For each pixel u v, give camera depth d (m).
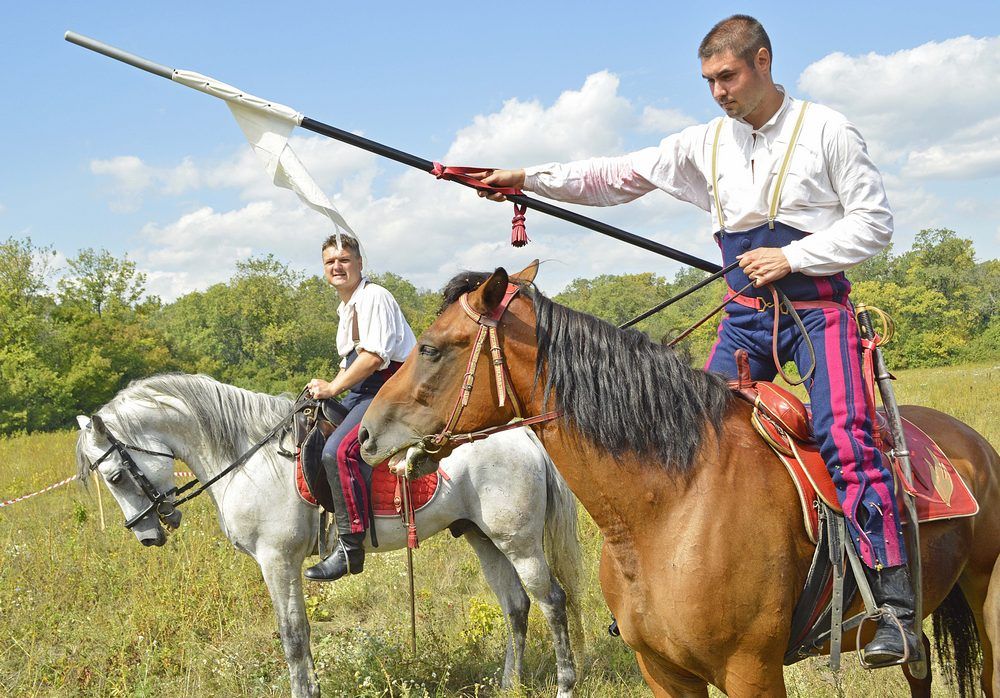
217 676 5.01
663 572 2.40
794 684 4.01
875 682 3.90
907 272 65.06
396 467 2.54
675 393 2.49
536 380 2.47
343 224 2.94
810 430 2.54
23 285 47.16
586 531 7.01
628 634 2.58
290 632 4.41
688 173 2.90
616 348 2.51
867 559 2.40
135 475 4.57
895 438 2.59
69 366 42.19
